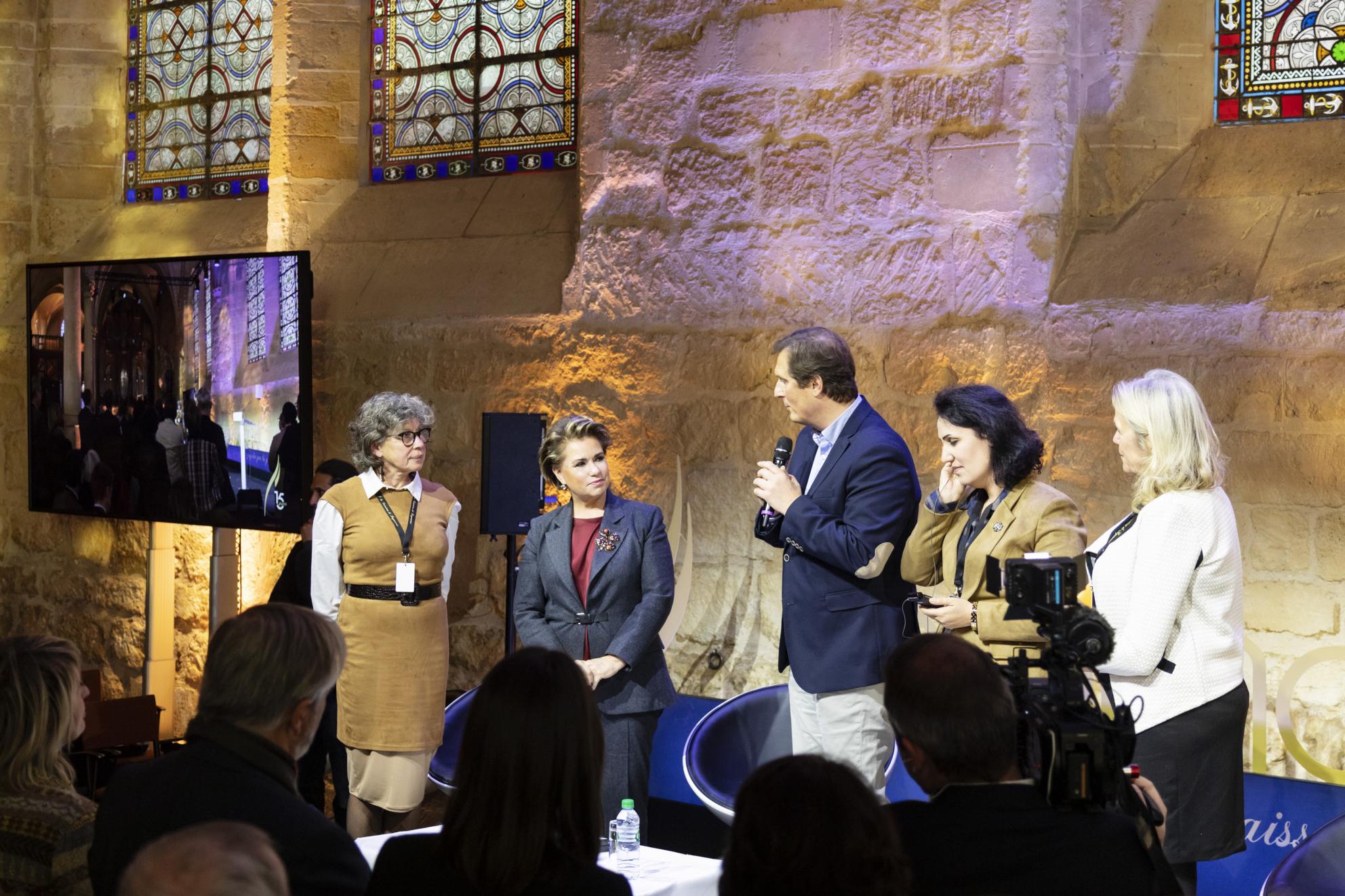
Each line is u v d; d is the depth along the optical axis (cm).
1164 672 264
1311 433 391
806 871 133
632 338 486
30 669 214
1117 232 445
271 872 117
